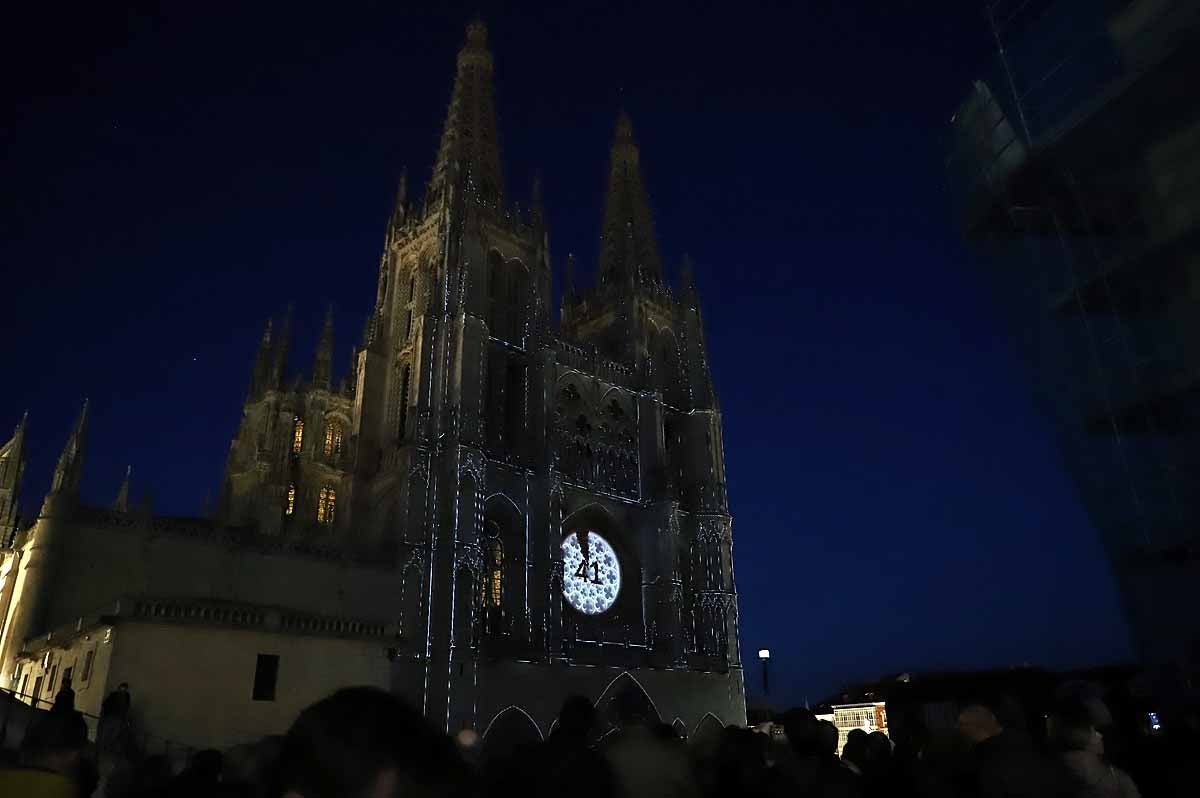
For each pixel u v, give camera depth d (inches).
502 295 3533.5
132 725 1696.6
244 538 2433.6
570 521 3304.6
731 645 3523.6
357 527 3031.5
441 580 2726.4
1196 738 445.1
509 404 3435.0
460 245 3314.5
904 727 621.6
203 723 1815.9
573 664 2960.1
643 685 3139.8
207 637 1894.7
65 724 341.4
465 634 2677.2
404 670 2502.5
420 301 3361.2
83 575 2191.2
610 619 3289.9
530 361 3442.4
